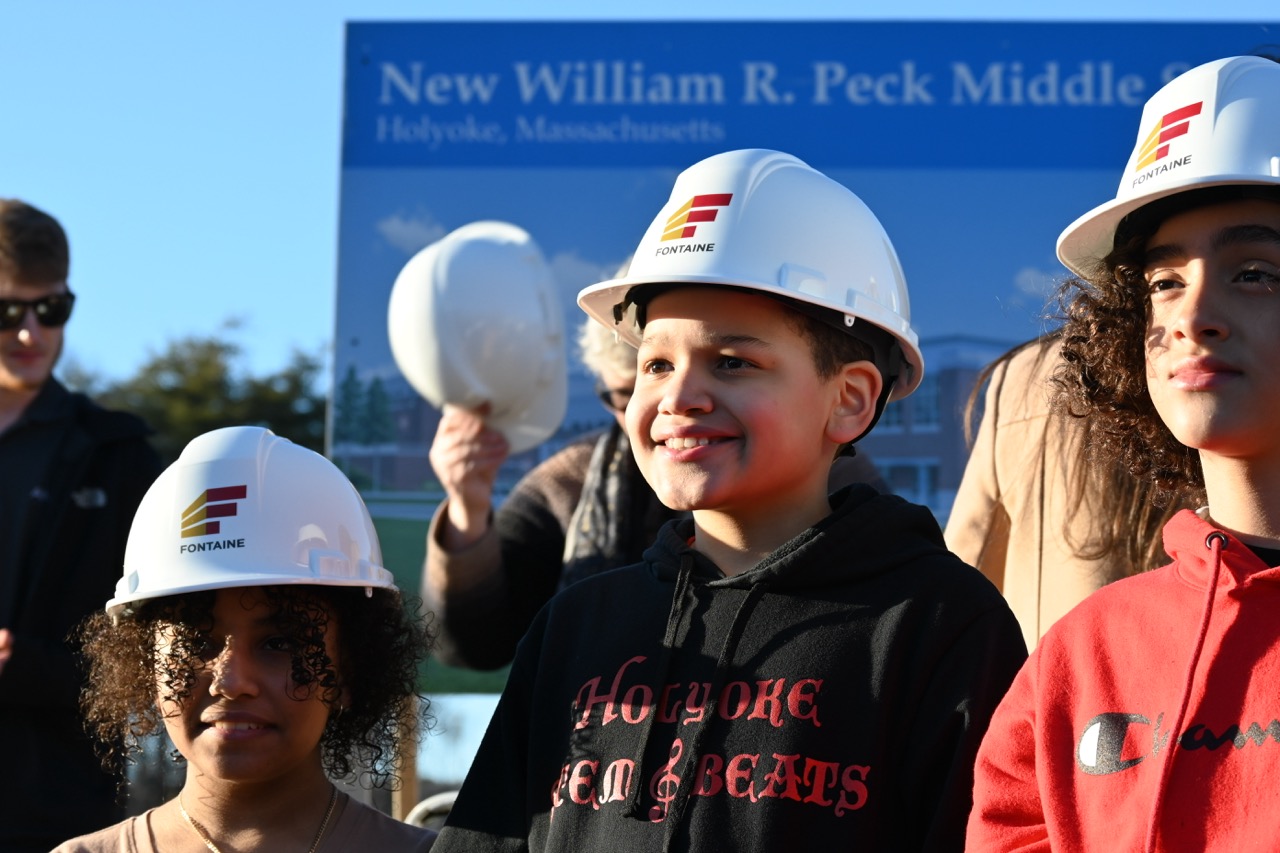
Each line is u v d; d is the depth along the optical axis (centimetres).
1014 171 585
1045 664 218
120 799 407
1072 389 252
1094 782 203
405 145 596
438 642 465
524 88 598
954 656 235
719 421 248
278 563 288
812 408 253
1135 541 292
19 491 419
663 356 254
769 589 247
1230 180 206
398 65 599
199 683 284
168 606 286
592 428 565
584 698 253
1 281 427
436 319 470
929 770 230
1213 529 203
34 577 409
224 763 280
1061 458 305
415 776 459
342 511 301
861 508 251
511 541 483
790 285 249
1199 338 205
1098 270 240
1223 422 202
